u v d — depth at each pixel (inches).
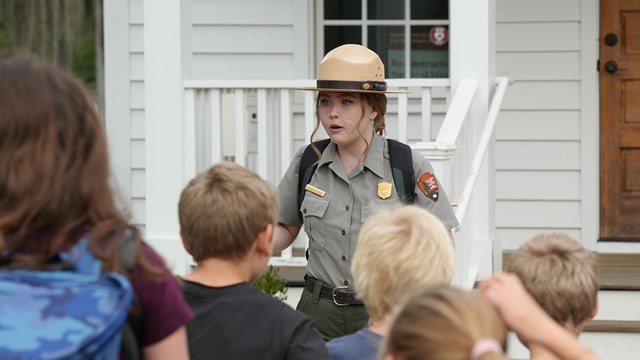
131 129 297.7
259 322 109.8
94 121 80.9
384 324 109.0
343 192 152.9
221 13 295.0
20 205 76.5
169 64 231.8
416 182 152.3
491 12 235.6
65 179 77.6
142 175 298.2
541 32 292.4
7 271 76.0
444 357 68.1
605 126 294.0
